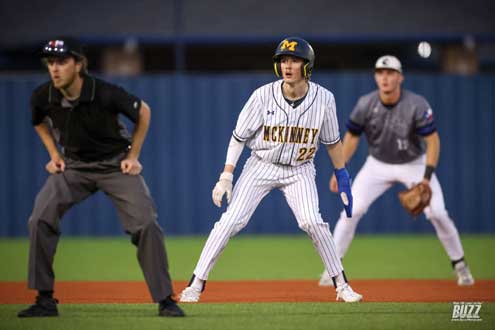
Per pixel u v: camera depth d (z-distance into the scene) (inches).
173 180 2182.6
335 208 2170.3
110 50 2701.8
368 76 2165.4
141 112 874.8
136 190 882.8
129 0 2733.8
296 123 969.5
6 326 833.5
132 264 1615.4
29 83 2160.4
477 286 1232.2
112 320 867.4
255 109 975.6
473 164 2208.4
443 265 1595.7
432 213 1235.9
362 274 1449.3
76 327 826.8
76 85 864.9
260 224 2213.3
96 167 887.1
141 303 1024.9
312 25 2635.3
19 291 1171.3
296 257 1756.9
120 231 2188.7
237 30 2600.9
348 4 2728.8
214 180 2182.6
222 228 987.3
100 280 1344.7
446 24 2635.3
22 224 2171.5
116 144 890.7
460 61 2709.2
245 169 1011.3
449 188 2208.4
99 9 2714.1
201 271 994.1
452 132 2203.5
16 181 2166.6
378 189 1272.1
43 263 884.0
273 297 1101.1
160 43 2625.5
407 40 2593.5
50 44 849.5
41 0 2763.3
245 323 848.9
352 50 3029.0
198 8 2701.8
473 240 2091.5
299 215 996.6
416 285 1250.0
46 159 2167.8
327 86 2165.4
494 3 2701.8
